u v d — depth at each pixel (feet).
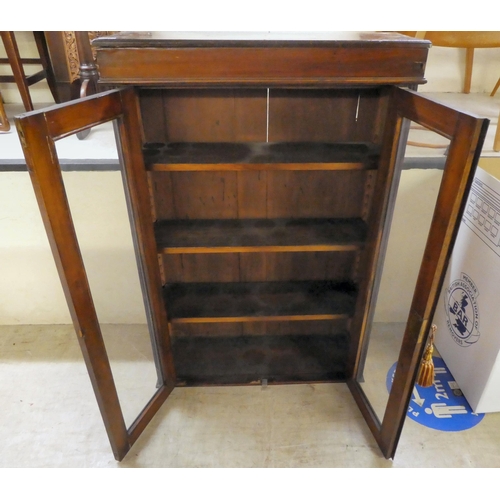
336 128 4.42
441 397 5.27
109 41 3.35
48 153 2.86
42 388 5.57
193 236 4.62
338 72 3.51
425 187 5.37
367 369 5.74
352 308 5.09
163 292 5.29
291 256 5.34
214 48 3.38
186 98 4.21
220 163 3.94
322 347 5.90
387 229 4.28
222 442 4.82
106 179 5.25
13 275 6.15
